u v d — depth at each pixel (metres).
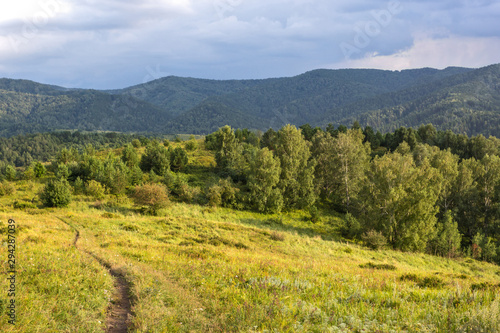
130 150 78.25
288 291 11.29
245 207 61.69
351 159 71.56
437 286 14.93
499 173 67.38
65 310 8.40
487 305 8.02
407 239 44.31
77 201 52.56
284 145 72.50
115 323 8.66
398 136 120.50
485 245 49.78
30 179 71.38
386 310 8.91
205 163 90.38
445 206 68.00
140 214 46.91
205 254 22.14
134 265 15.85
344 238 49.78
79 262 13.50
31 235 21.44
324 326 7.70
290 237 40.91
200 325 8.23
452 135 116.62
